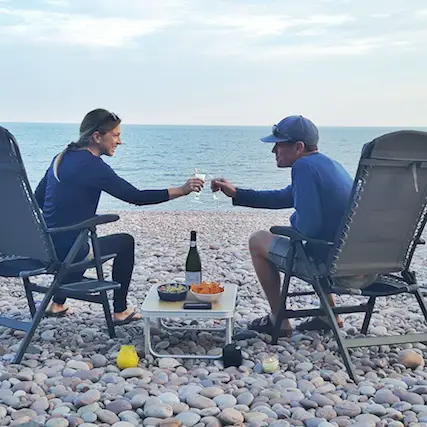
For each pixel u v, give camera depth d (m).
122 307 4.65
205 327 4.54
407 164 3.63
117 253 4.50
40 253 4.00
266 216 12.62
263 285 4.36
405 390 3.41
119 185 4.26
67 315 4.91
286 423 3.00
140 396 3.26
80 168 4.20
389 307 5.29
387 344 3.82
